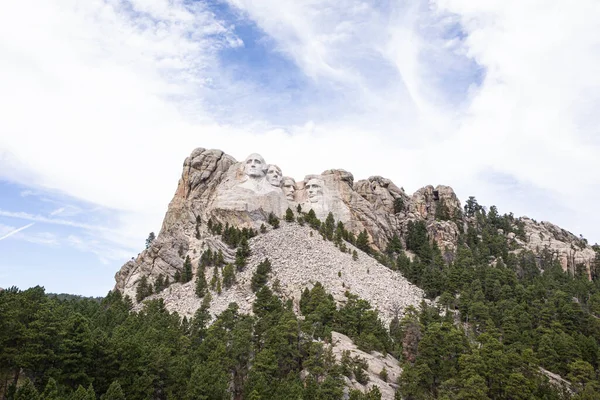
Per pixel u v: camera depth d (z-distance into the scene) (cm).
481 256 19538
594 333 13338
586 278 19462
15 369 8594
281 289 13925
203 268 15988
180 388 9025
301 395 8575
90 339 8812
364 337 11094
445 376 10225
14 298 9400
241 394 9625
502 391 9956
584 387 10412
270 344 10288
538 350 11869
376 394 8881
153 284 16275
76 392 7456
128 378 8750
